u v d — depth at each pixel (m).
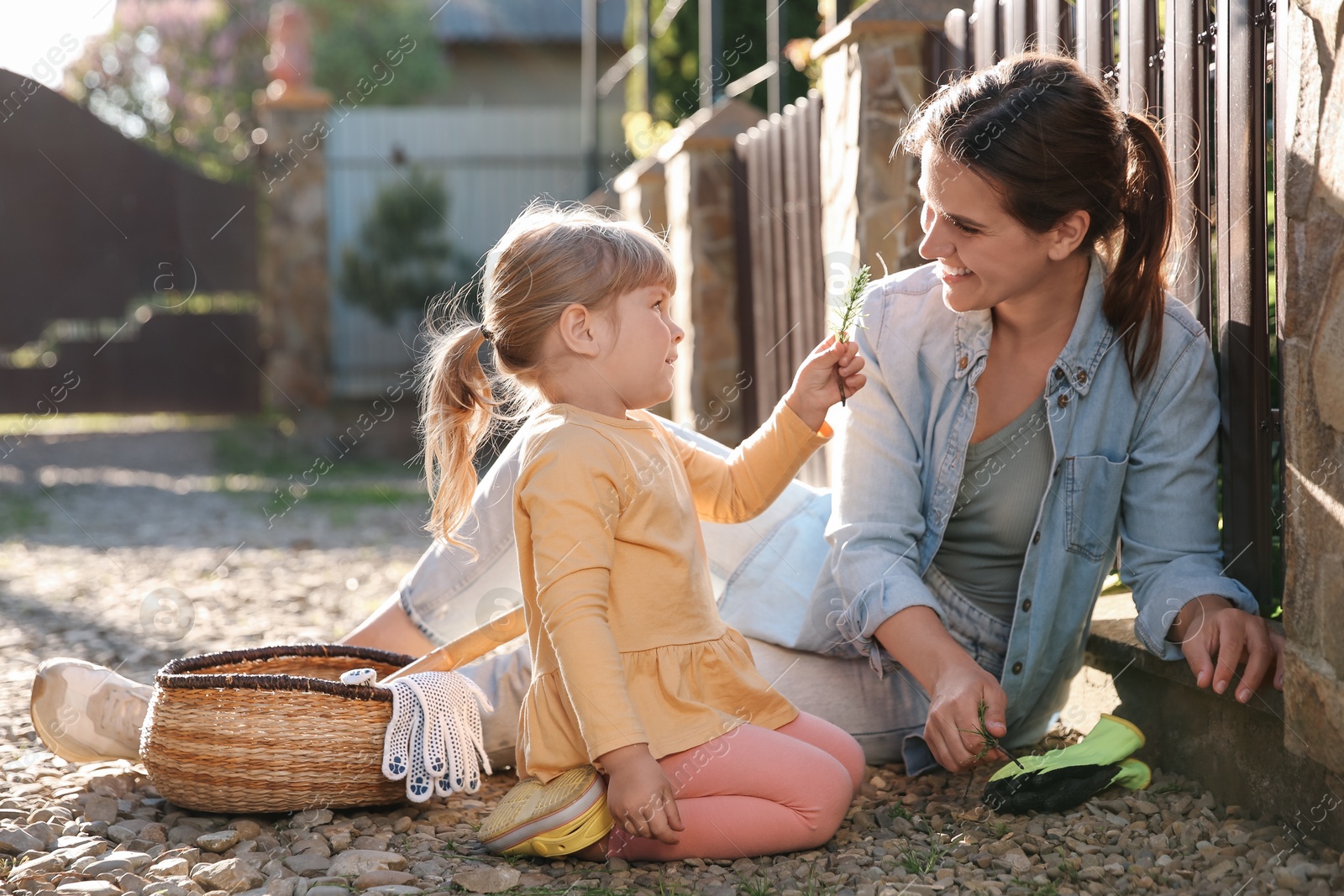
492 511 2.26
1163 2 2.67
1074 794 1.93
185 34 14.78
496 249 1.91
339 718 1.98
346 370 11.50
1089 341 1.99
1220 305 2.06
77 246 10.64
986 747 1.81
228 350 11.07
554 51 16.34
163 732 1.96
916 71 3.46
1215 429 2.02
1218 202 2.06
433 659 2.13
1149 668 2.04
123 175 10.70
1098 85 1.88
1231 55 1.99
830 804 1.80
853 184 3.54
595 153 10.57
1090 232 1.90
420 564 2.35
